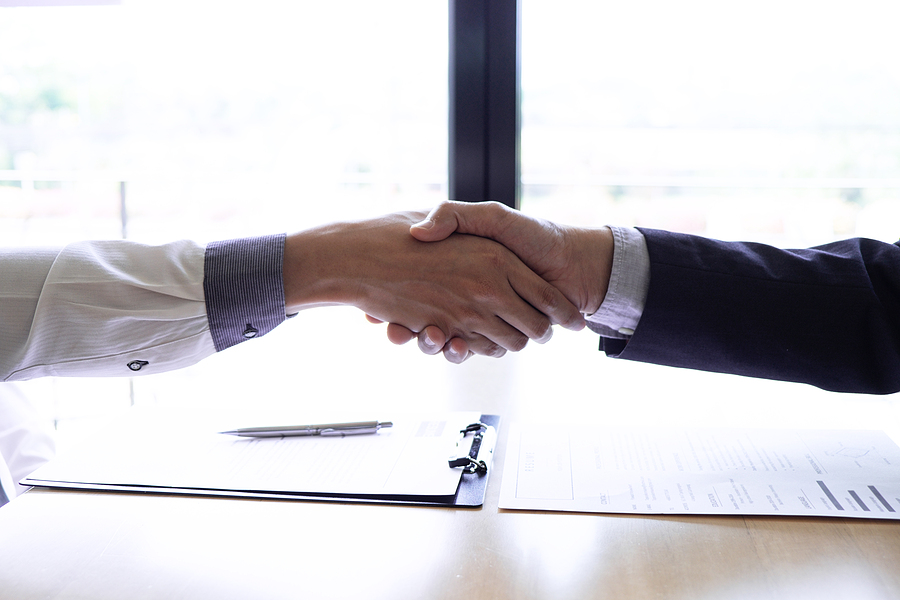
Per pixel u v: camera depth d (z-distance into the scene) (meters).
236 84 3.04
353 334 1.27
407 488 0.58
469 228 0.77
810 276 0.66
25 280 0.66
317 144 2.99
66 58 3.09
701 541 0.49
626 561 0.47
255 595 0.43
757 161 2.95
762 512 0.53
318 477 0.61
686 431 0.72
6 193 3.04
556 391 0.88
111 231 3.12
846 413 0.77
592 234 0.74
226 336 0.72
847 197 2.84
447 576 0.45
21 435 1.01
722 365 0.68
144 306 0.68
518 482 0.59
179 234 3.14
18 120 3.13
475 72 1.41
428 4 1.65
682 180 2.87
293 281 0.74
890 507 0.53
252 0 2.96
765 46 2.82
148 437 0.72
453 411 0.80
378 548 0.49
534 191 2.95
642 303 0.70
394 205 2.67
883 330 0.63
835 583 0.43
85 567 0.47
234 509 0.55
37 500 0.57
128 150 3.16
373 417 0.77
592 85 2.88
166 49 3.07
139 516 0.54
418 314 0.79
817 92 2.86
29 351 0.66
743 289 0.66
